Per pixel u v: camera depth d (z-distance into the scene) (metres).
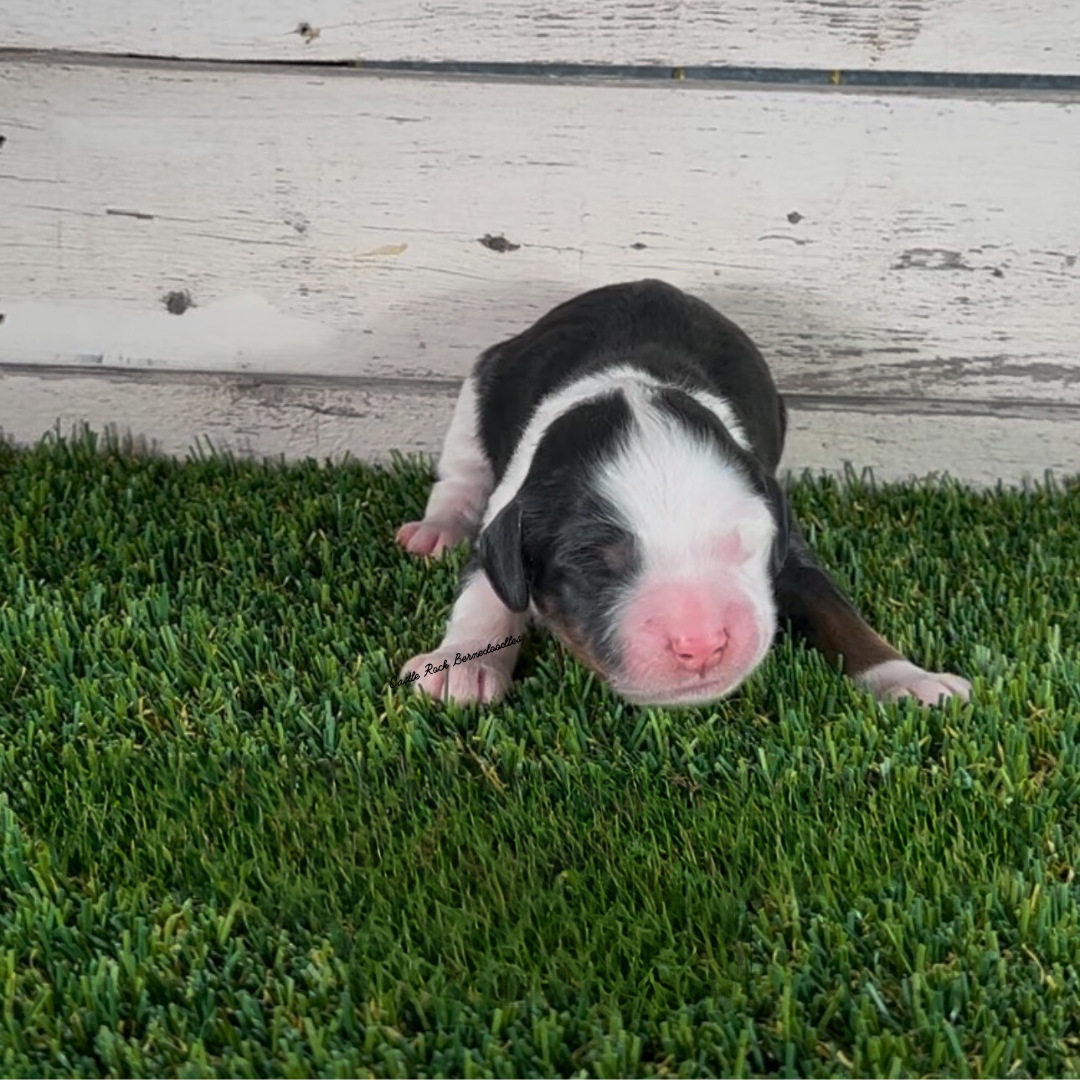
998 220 0.40
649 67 0.39
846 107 0.39
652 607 0.26
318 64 0.39
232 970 0.22
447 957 0.22
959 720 0.28
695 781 0.27
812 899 0.24
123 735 0.28
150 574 0.35
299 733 0.29
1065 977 0.22
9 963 0.22
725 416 0.32
